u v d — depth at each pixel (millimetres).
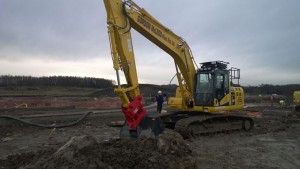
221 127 14680
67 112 21812
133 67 10586
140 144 8508
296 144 12289
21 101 27750
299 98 28406
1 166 7379
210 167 8672
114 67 9883
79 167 6297
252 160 9633
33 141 12430
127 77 10484
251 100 47969
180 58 13625
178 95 14781
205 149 11039
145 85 41812
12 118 16031
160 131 10031
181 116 14891
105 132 14727
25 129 15219
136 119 9844
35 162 6926
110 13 10195
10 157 8016
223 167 8727
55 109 24734
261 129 16328
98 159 6852
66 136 13586
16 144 11820
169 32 12977
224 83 14617
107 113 21938
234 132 15211
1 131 14297
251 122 16281
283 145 12055
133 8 11250
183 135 12852
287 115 23422
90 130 15312
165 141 8383
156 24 12328
